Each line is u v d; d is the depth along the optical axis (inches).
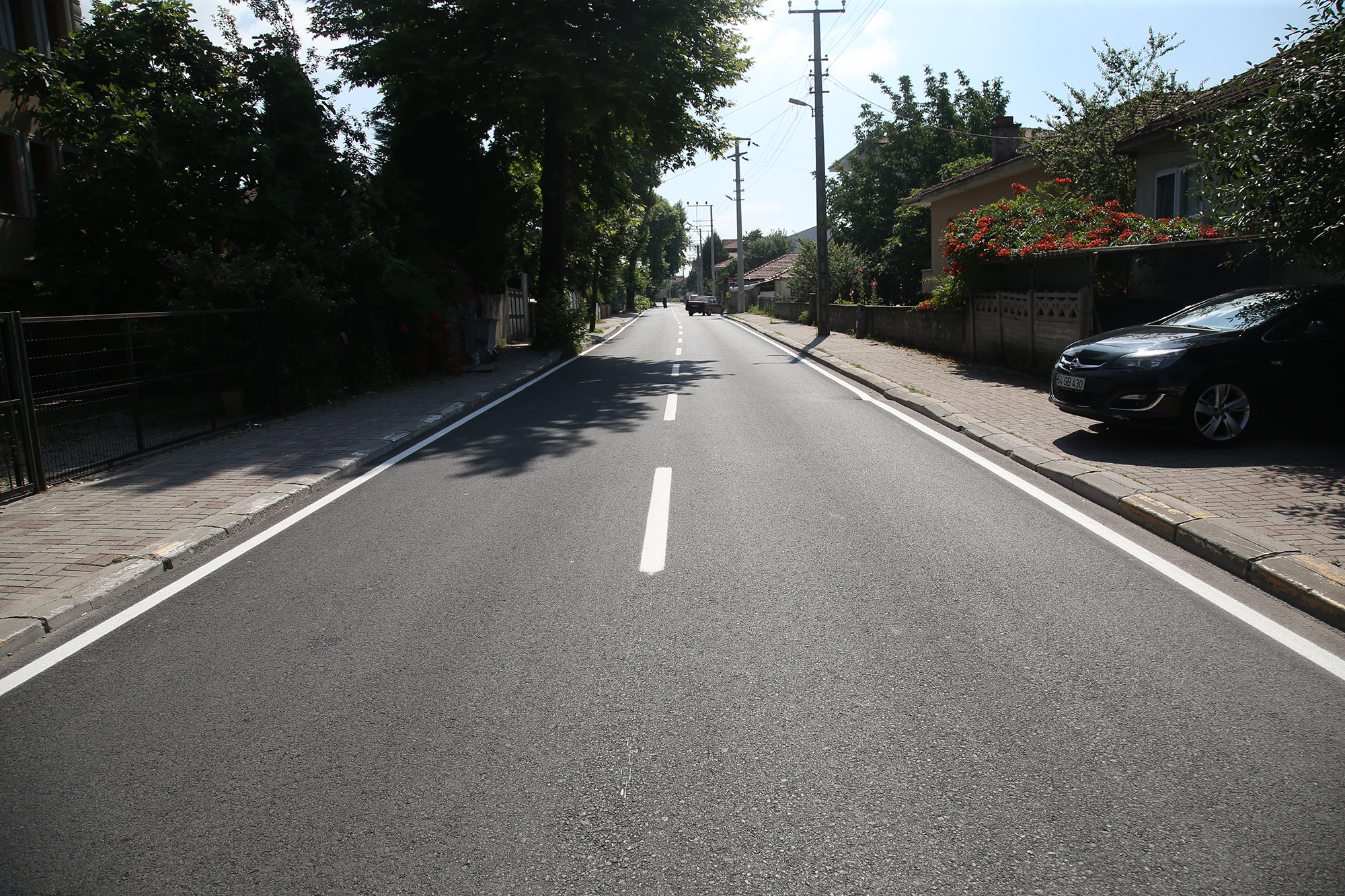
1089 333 478.9
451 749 125.0
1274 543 197.9
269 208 550.3
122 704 142.3
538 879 97.0
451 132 882.1
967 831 103.9
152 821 109.7
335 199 616.4
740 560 208.7
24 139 640.4
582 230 1286.9
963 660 150.8
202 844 104.7
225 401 423.2
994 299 606.9
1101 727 127.3
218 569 213.6
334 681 148.6
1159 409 313.9
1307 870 95.7
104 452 335.6
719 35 938.7
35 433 289.4
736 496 274.1
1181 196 593.3
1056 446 329.1
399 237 748.0
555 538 231.6
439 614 178.4
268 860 101.3
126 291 554.3
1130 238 505.4
